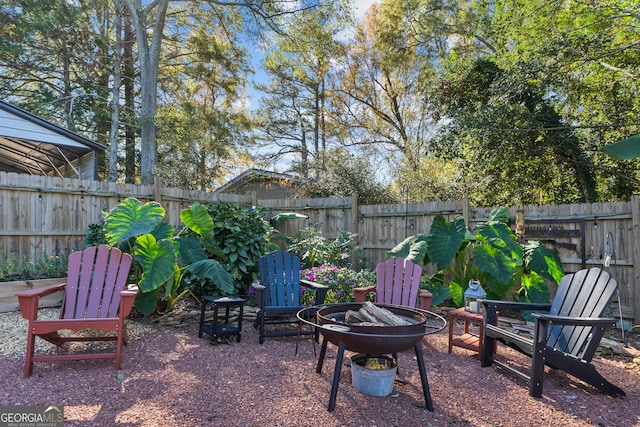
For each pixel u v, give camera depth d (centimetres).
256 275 541
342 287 478
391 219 631
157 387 258
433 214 590
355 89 1505
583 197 718
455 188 760
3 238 457
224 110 1365
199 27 1223
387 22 1212
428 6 1074
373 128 1508
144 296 401
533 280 472
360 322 268
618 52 550
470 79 727
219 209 549
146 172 1029
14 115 695
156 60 1083
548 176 710
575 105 619
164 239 398
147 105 1061
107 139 1256
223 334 359
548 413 236
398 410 235
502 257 459
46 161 1019
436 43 1136
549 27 606
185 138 1145
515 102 629
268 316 391
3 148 877
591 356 269
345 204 675
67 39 1074
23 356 308
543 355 260
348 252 638
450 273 553
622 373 310
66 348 332
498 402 250
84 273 329
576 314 305
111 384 261
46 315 410
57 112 1130
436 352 351
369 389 253
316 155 1010
